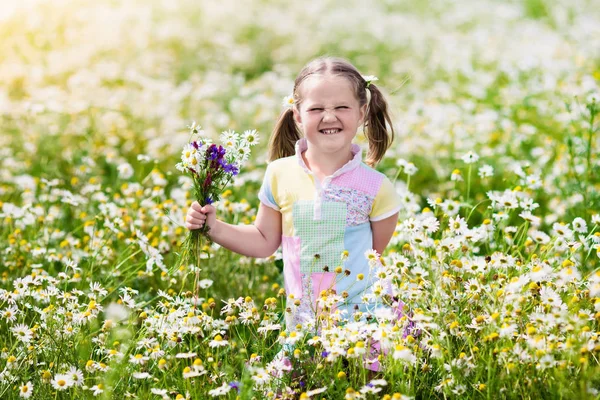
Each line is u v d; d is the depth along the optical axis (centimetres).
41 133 895
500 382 338
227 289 520
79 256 541
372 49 1491
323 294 384
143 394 358
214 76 1184
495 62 1281
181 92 1067
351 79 412
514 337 365
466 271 412
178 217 582
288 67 1394
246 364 368
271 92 1121
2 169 802
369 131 463
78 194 681
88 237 571
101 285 482
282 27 1616
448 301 386
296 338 356
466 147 827
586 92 880
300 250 416
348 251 410
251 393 338
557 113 912
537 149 770
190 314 389
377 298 382
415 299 384
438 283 395
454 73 1247
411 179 791
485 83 1135
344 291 388
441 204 493
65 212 645
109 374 356
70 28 1509
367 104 438
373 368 376
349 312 404
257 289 526
